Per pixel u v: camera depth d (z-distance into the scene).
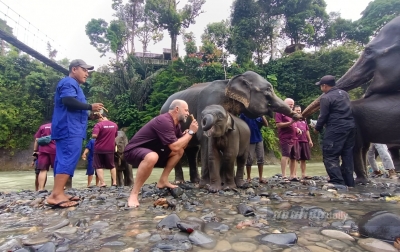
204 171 4.42
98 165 6.55
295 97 26.05
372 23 30.75
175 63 25.41
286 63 26.42
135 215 2.69
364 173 4.82
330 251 1.68
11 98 25.00
